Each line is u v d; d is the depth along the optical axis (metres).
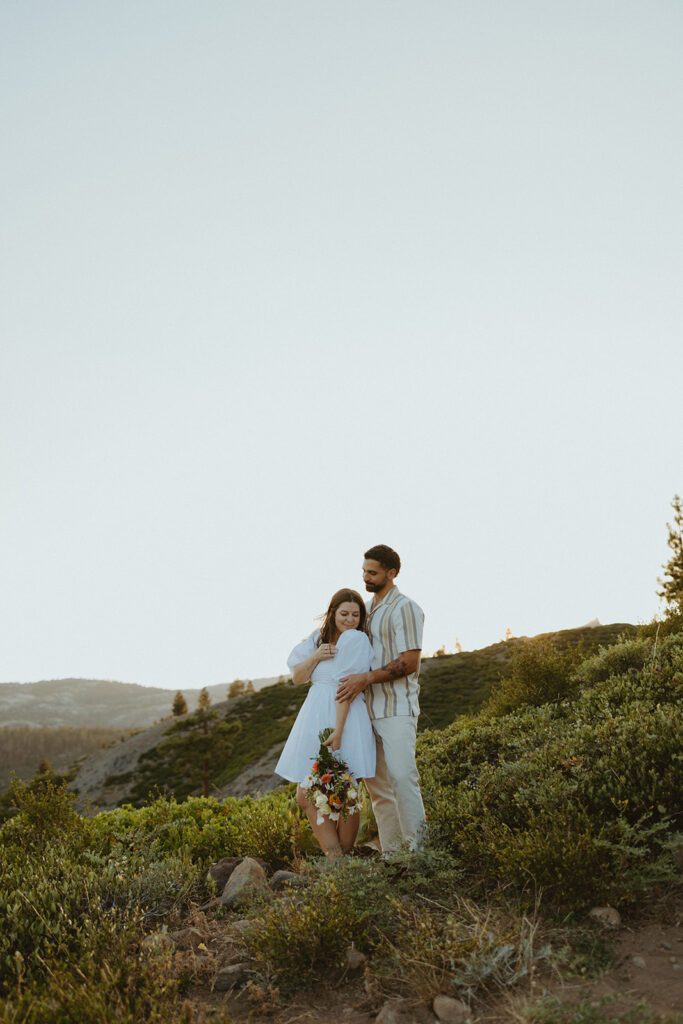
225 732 52.94
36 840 5.93
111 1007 2.78
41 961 3.31
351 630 4.77
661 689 6.07
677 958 2.87
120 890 4.27
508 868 3.69
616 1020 2.42
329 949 3.26
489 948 3.04
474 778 5.64
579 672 9.88
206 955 3.54
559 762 4.69
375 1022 2.75
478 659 46.28
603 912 3.29
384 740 4.59
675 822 3.97
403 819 4.48
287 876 4.67
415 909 3.56
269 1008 2.94
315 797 4.29
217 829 6.11
